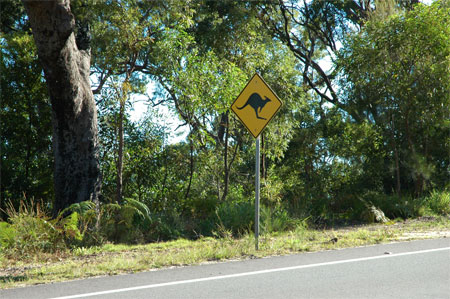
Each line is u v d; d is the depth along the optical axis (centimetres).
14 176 1705
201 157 1872
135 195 1786
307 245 983
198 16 2253
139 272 726
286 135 2159
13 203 1672
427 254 852
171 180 1834
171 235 1252
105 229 1190
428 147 1892
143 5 1711
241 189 2127
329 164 2303
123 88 1473
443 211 1670
